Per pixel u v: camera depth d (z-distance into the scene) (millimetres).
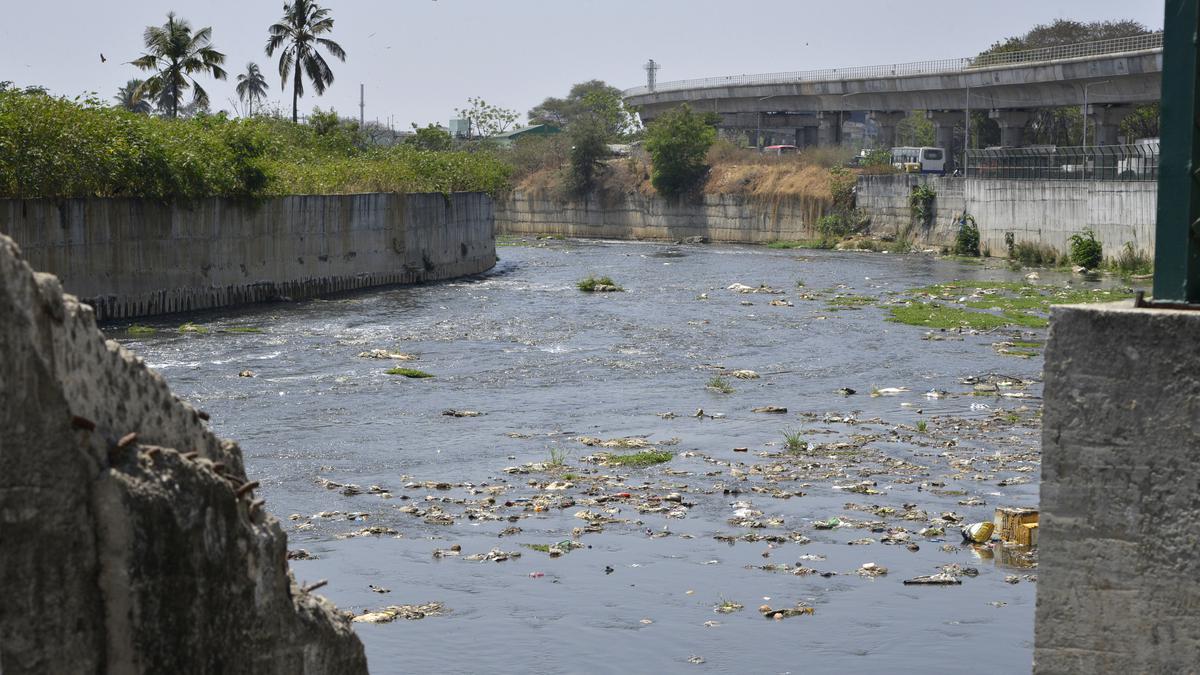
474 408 28672
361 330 41844
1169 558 5086
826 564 16766
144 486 4570
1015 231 74062
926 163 90875
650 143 102438
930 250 81812
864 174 91438
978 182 78312
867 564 16656
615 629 14188
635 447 24469
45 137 40000
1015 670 13031
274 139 65312
